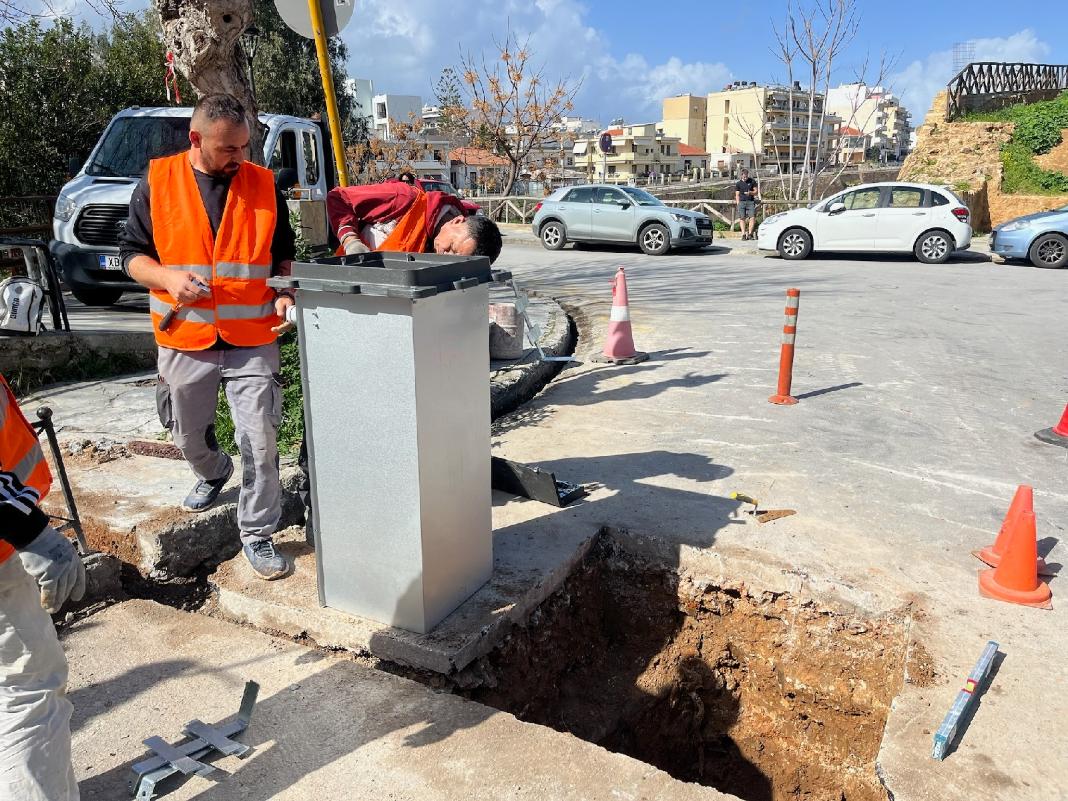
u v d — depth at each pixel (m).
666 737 3.82
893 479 4.60
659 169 105.06
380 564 3.00
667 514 4.10
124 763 2.45
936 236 15.24
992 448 5.13
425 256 3.01
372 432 2.85
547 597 3.51
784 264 15.45
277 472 3.39
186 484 4.16
